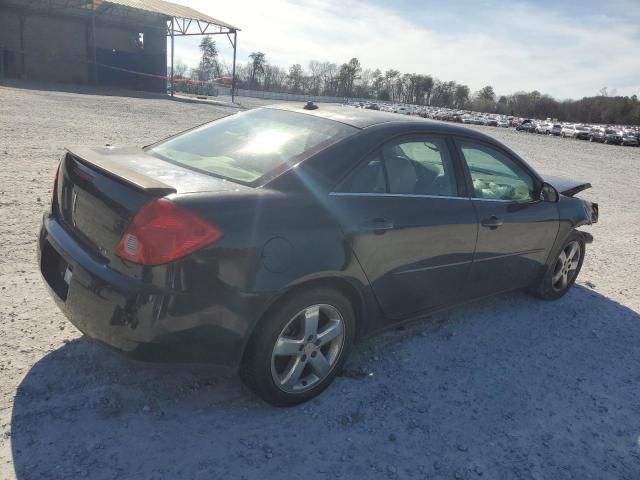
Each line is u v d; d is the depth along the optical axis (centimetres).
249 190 269
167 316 238
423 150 352
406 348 378
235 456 254
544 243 450
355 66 11212
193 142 346
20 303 369
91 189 269
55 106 1880
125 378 301
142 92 3791
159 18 3762
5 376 288
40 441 246
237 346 261
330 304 293
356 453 266
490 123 7112
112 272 247
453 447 279
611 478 271
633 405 339
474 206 373
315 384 302
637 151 4288
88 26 3750
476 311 458
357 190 304
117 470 236
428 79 13362
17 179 709
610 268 640
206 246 240
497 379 350
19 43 3431
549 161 2200
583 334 436
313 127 330
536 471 268
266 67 9681
